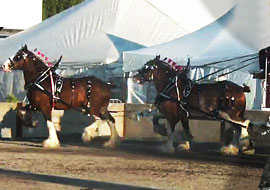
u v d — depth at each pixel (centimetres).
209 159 1398
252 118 1705
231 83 1545
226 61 1834
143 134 1906
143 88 2136
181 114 1559
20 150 1549
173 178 1092
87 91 1681
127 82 2150
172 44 2006
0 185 989
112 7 2428
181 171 1184
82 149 1600
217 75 1983
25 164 1252
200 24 2419
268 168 1159
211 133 1792
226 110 1523
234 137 1524
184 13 2448
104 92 1695
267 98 1767
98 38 2328
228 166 1258
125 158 1392
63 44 2311
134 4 2450
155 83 1580
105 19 2403
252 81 2047
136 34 2355
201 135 1808
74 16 2466
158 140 1869
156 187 994
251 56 1780
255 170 1208
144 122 1903
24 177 1078
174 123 1562
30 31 2502
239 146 1515
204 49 1916
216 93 1533
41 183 1015
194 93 1548
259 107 2048
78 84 1683
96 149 1602
